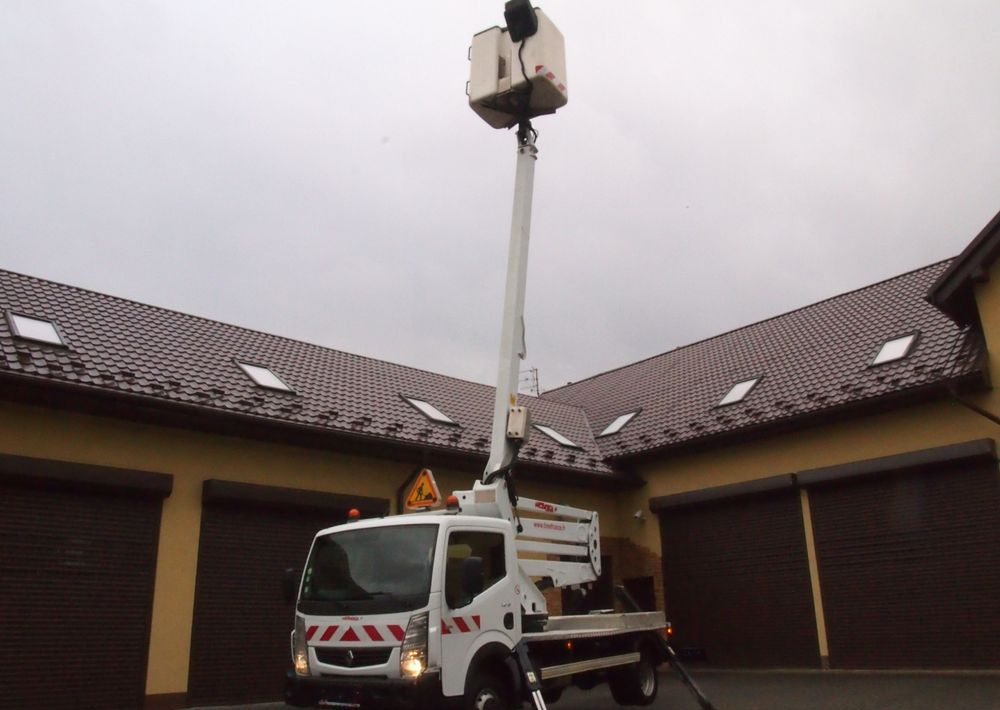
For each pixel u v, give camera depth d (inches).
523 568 383.9
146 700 453.1
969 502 532.1
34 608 423.8
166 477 484.1
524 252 410.6
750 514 663.1
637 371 967.6
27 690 411.2
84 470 450.3
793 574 622.5
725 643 658.2
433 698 301.3
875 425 588.4
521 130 420.5
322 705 319.3
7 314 507.5
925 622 538.9
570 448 764.6
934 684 473.4
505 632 347.6
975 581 519.5
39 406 449.4
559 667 384.8
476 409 761.0
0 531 421.1
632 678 445.4
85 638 437.7
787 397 653.3
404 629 309.9
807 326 783.1
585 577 437.4
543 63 393.4
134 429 485.4
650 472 748.6
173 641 472.4
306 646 334.3
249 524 525.3
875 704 415.5
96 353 511.2
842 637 581.6
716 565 679.1
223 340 648.4
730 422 673.6
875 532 578.6
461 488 647.1
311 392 616.4
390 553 334.0
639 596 735.7
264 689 504.4
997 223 519.2
